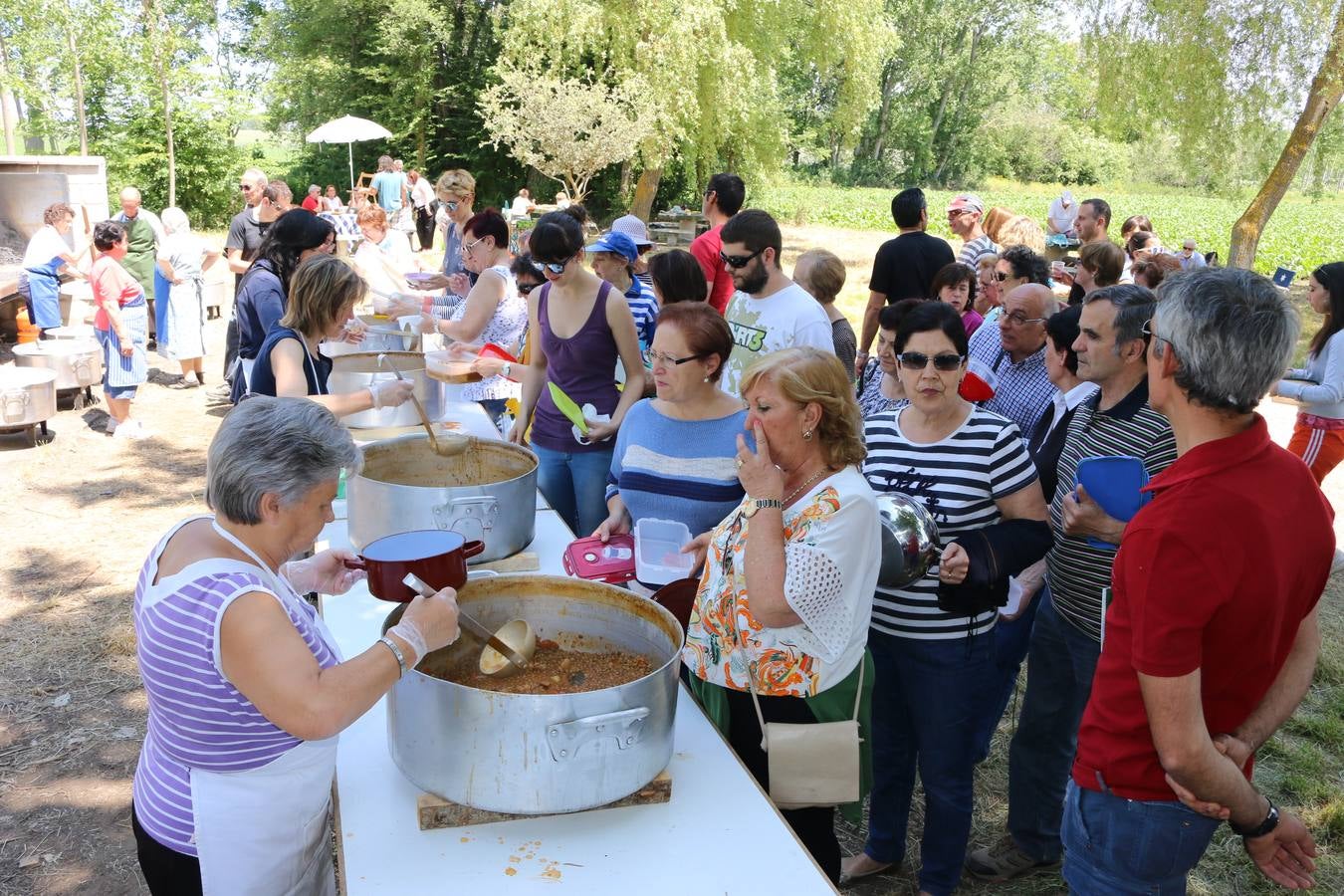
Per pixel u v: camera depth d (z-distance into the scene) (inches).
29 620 166.1
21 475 234.8
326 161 1109.7
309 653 56.2
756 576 70.2
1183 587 56.6
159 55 686.5
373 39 1084.5
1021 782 108.3
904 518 83.0
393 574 63.7
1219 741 61.0
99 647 158.1
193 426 278.5
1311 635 65.6
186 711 57.6
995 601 87.1
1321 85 451.2
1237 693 61.2
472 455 109.4
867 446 97.0
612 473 109.6
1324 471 192.9
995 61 1930.4
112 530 205.9
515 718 56.9
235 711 57.5
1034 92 2153.1
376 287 230.7
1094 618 95.8
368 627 86.6
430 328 185.2
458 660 69.4
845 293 569.6
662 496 101.5
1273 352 54.6
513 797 58.5
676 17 764.6
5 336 354.3
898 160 2020.2
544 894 56.1
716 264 193.5
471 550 72.8
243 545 59.1
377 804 63.8
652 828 62.5
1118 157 2081.7
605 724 58.1
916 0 1843.0
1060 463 99.5
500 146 1109.1
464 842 60.2
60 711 140.5
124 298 259.4
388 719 63.9
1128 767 63.2
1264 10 456.1
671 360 98.7
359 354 136.2
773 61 870.4
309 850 64.2
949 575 85.7
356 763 68.6
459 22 1087.6
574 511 147.5
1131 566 59.4
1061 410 110.7
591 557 96.0
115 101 801.6
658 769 62.7
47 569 185.8
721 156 1027.9
